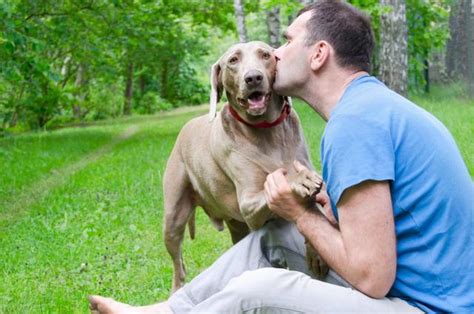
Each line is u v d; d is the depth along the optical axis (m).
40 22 15.86
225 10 18.23
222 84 3.89
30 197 9.47
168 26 18.36
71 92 22.98
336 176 2.62
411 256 2.63
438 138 2.68
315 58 2.98
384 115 2.66
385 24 11.98
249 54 3.67
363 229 2.56
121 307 3.18
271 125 3.78
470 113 11.16
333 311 2.63
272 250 3.44
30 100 20.23
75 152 14.68
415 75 16.81
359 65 2.95
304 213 2.83
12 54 13.89
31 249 6.32
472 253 2.61
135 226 6.78
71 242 6.53
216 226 4.79
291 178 2.94
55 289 5.10
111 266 5.62
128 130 20.80
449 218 2.60
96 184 9.83
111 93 28.59
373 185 2.56
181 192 4.72
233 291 2.71
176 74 35.16
